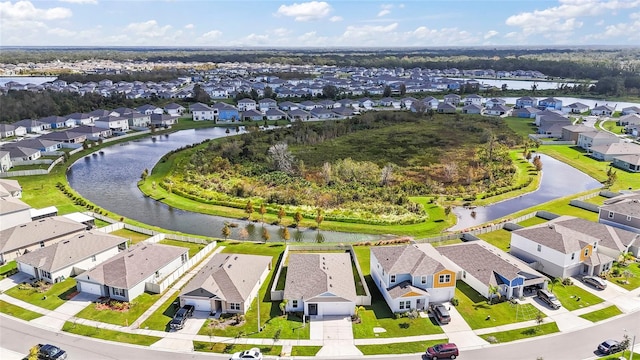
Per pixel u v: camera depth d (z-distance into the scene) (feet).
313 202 292.20
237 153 407.85
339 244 224.53
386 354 141.18
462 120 570.87
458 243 216.74
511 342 146.92
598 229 215.31
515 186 328.49
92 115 580.71
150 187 331.98
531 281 176.04
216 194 310.04
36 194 307.37
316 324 158.10
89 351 142.00
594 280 182.91
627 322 158.10
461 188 321.73
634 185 329.72
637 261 205.67
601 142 429.79
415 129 524.93
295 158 399.44
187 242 230.89
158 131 542.16
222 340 148.36
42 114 586.04
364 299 170.50
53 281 185.57
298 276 177.47
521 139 469.16
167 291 180.75
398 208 279.08
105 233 224.12
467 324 157.58
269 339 148.97
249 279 177.47
